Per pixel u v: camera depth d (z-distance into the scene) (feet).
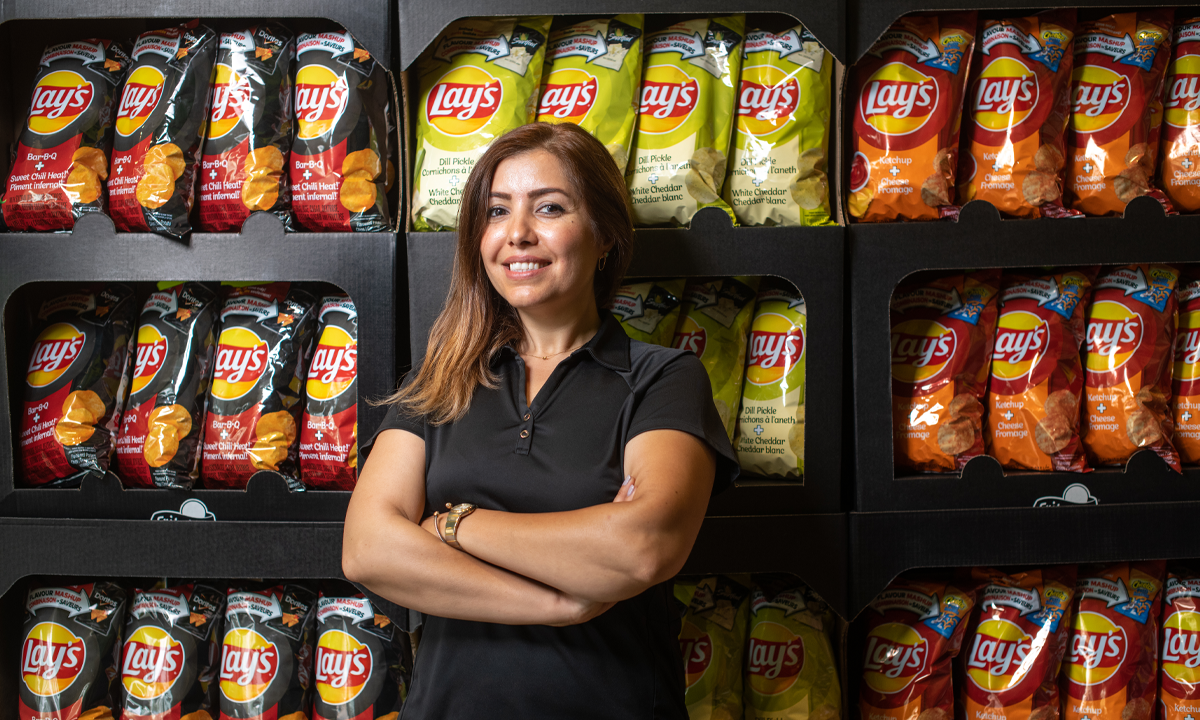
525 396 3.78
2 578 4.68
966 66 4.77
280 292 5.09
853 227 4.64
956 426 4.80
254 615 4.96
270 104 4.76
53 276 4.61
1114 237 4.62
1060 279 4.95
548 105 4.74
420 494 3.76
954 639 4.91
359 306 4.58
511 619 3.30
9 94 5.19
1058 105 4.81
